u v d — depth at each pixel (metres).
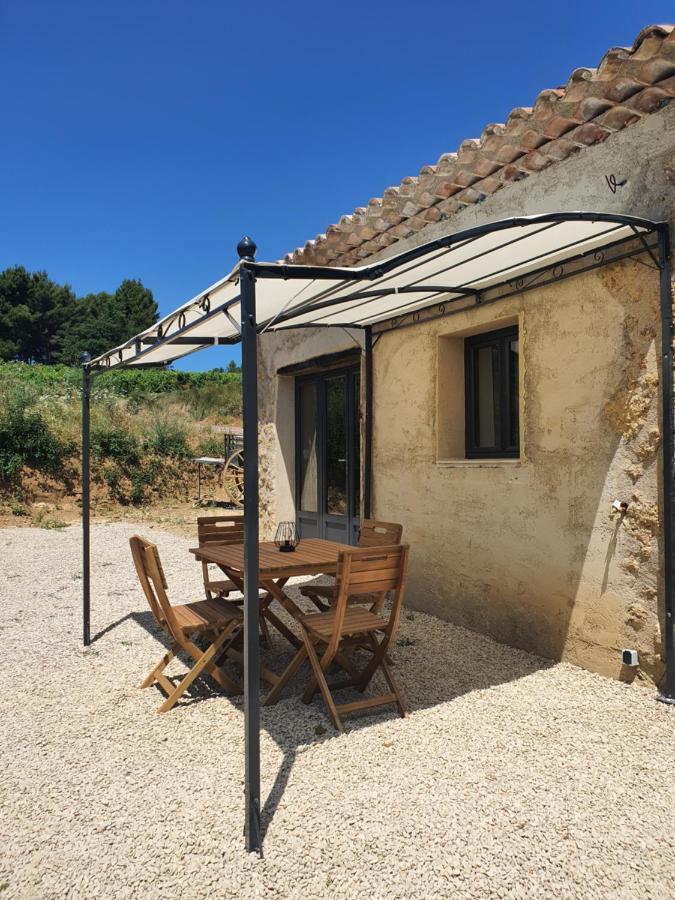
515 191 4.63
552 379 4.33
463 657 4.43
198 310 3.80
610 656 3.91
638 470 3.73
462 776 2.82
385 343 6.24
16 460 12.55
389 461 6.19
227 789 2.75
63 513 12.34
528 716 3.43
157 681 3.96
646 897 2.05
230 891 2.10
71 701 3.75
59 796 2.70
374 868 2.20
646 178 3.64
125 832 2.43
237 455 13.70
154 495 13.99
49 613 5.77
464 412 5.63
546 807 2.56
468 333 5.39
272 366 8.86
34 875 2.19
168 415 17.20
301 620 3.66
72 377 18.19
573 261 4.15
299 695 3.79
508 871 2.18
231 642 4.36
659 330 3.61
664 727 3.26
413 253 2.78
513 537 4.67
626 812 2.52
